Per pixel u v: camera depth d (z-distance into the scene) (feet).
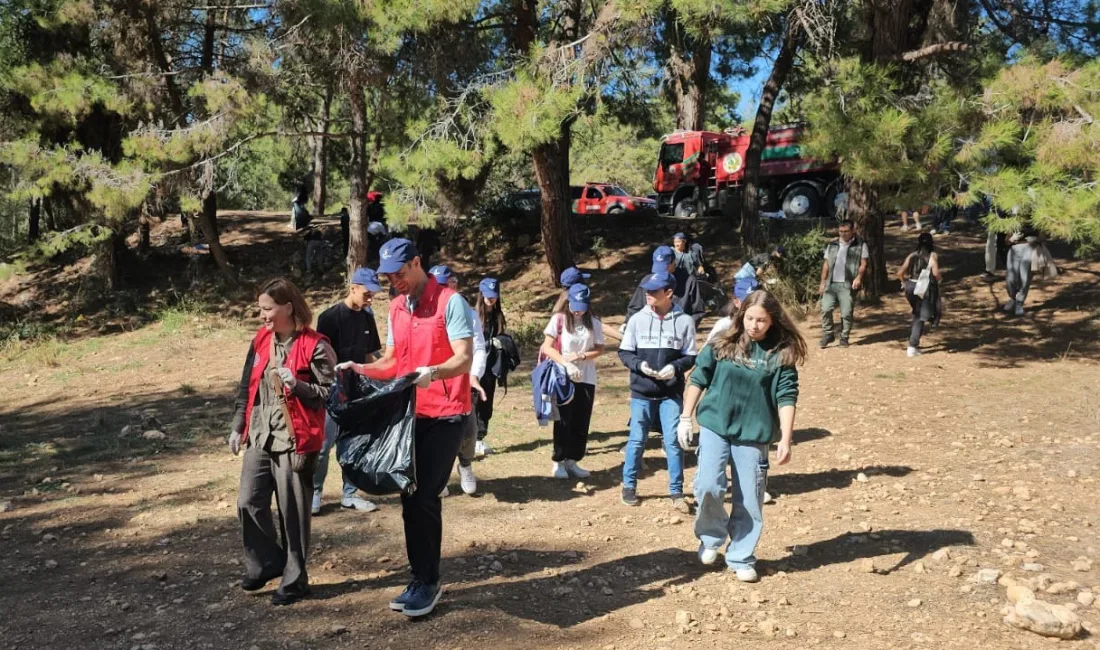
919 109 37.45
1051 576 15.62
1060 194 31.42
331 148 100.89
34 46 63.52
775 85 61.67
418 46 55.01
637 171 164.55
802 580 15.97
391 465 13.74
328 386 15.03
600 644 13.50
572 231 70.18
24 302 71.41
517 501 21.79
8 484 26.17
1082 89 33.01
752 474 15.84
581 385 23.13
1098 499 20.44
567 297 23.11
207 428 33.01
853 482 22.44
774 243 64.44
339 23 52.31
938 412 30.32
